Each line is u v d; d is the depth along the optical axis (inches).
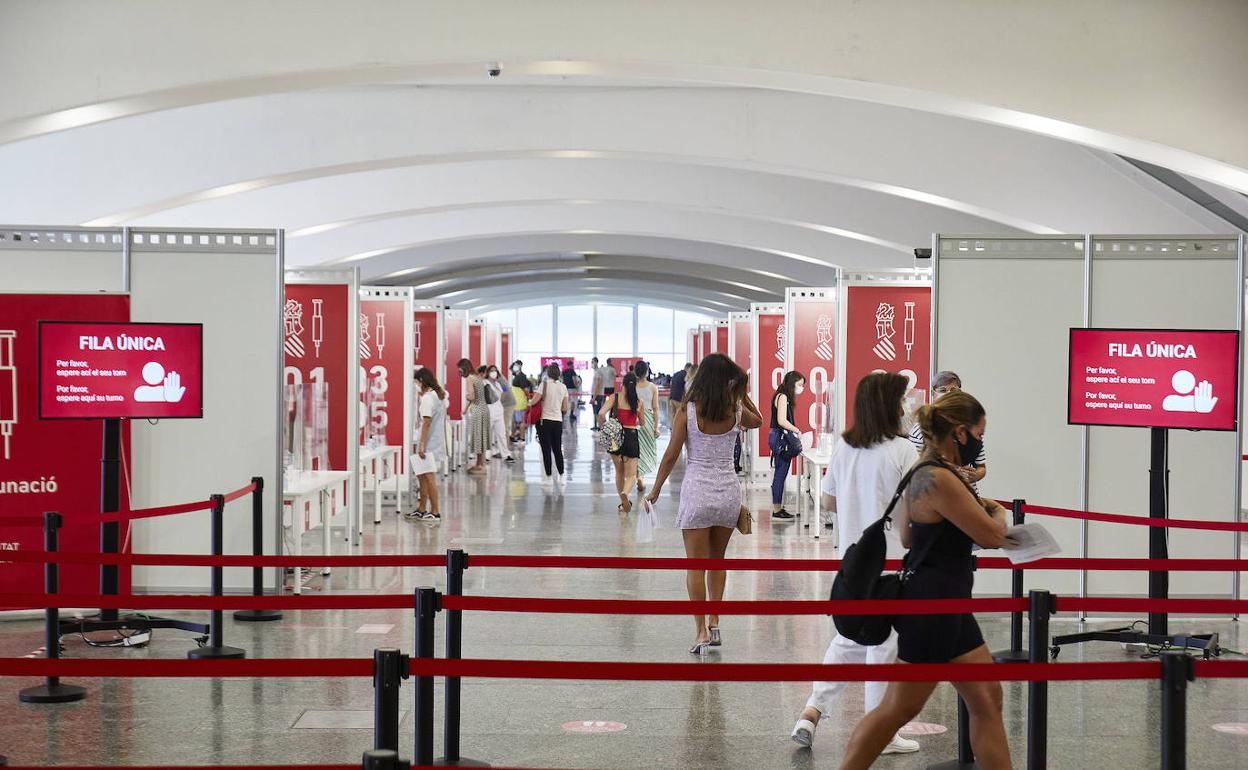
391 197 674.8
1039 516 341.1
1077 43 371.2
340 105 532.7
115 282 349.7
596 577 391.9
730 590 369.7
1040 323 341.7
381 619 322.0
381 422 585.6
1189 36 371.6
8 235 346.9
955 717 230.5
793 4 367.2
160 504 348.2
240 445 350.3
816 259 837.8
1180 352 291.3
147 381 290.2
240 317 350.9
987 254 342.6
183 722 220.5
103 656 277.0
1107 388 298.2
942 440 174.7
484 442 794.8
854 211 705.6
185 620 301.1
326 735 212.8
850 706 238.7
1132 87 371.9
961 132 553.6
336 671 143.2
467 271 1291.8
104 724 219.1
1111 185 555.2
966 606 166.4
